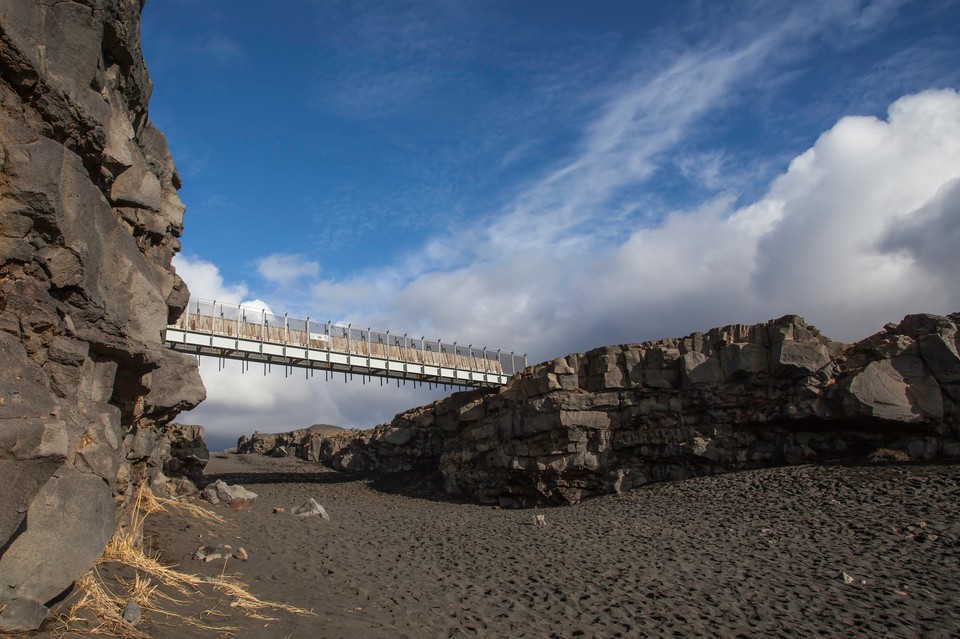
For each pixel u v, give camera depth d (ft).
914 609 35.14
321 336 126.93
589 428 115.85
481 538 60.70
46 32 21.30
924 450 81.92
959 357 82.64
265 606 30.68
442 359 143.54
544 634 31.89
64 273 21.84
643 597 38.58
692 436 104.63
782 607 36.17
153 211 34.50
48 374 21.50
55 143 21.18
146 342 28.86
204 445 98.02
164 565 34.60
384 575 42.63
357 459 187.52
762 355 101.35
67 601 22.00
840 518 59.62
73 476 20.54
